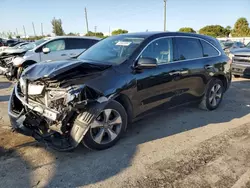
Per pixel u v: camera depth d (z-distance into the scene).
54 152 3.46
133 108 3.87
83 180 2.84
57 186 2.72
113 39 4.65
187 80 4.71
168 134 4.15
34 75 3.38
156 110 4.30
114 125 3.65
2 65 9.19
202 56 5.13
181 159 3.31
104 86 3.38
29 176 2.89
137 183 2.78
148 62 3.73
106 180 2.84
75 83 3.21
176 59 4.54
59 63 3.51
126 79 3.65
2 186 2.70
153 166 3.13
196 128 4.44
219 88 5.61
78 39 9.64
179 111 5.42
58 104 3.17
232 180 2.83
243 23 49.59
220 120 4.89
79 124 3.19
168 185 2.73
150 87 4.01
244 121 4.85
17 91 3.80
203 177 2.88
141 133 4.18
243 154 3.45
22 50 9.42
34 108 3.37
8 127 4.37
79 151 3.51
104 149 3.56
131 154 3.44
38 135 3.38
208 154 3.45
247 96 7.04
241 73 9.56
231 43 20.12
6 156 3.33
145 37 4.23
